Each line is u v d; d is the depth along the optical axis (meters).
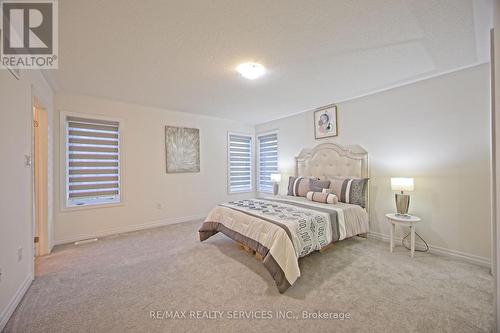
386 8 1.54
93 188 3.45
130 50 2.06
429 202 2.73
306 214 2.57
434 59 2.28
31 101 2.08
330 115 3.84
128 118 3.76
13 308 1.66
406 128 2.94
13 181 1.71
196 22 1.67
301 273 2.23
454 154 2.55
